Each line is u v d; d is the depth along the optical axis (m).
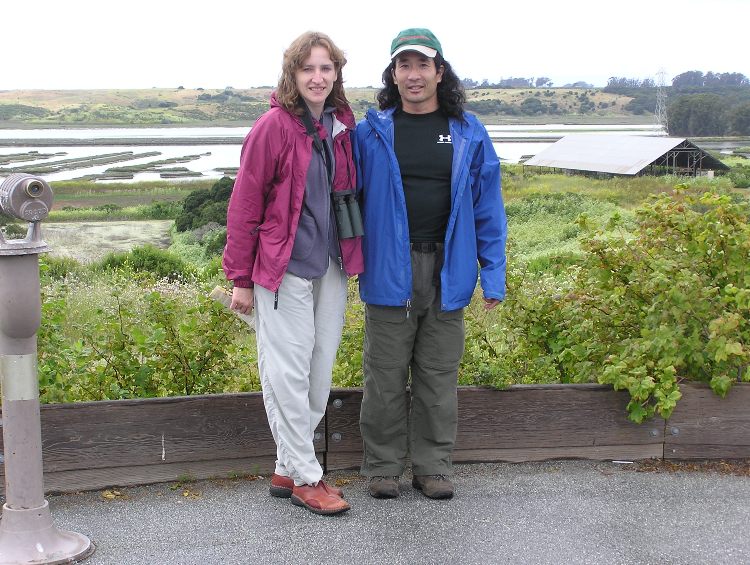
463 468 4.50
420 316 4.15
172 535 3.69
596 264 5.01
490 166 4.17
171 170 94.25
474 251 4.15
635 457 4.59
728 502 4.07
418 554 3.53
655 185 62.69
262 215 3.84
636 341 4.63
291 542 3.63
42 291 5.22
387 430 4.19
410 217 4.08
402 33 4.02
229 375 4.89
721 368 4.56
